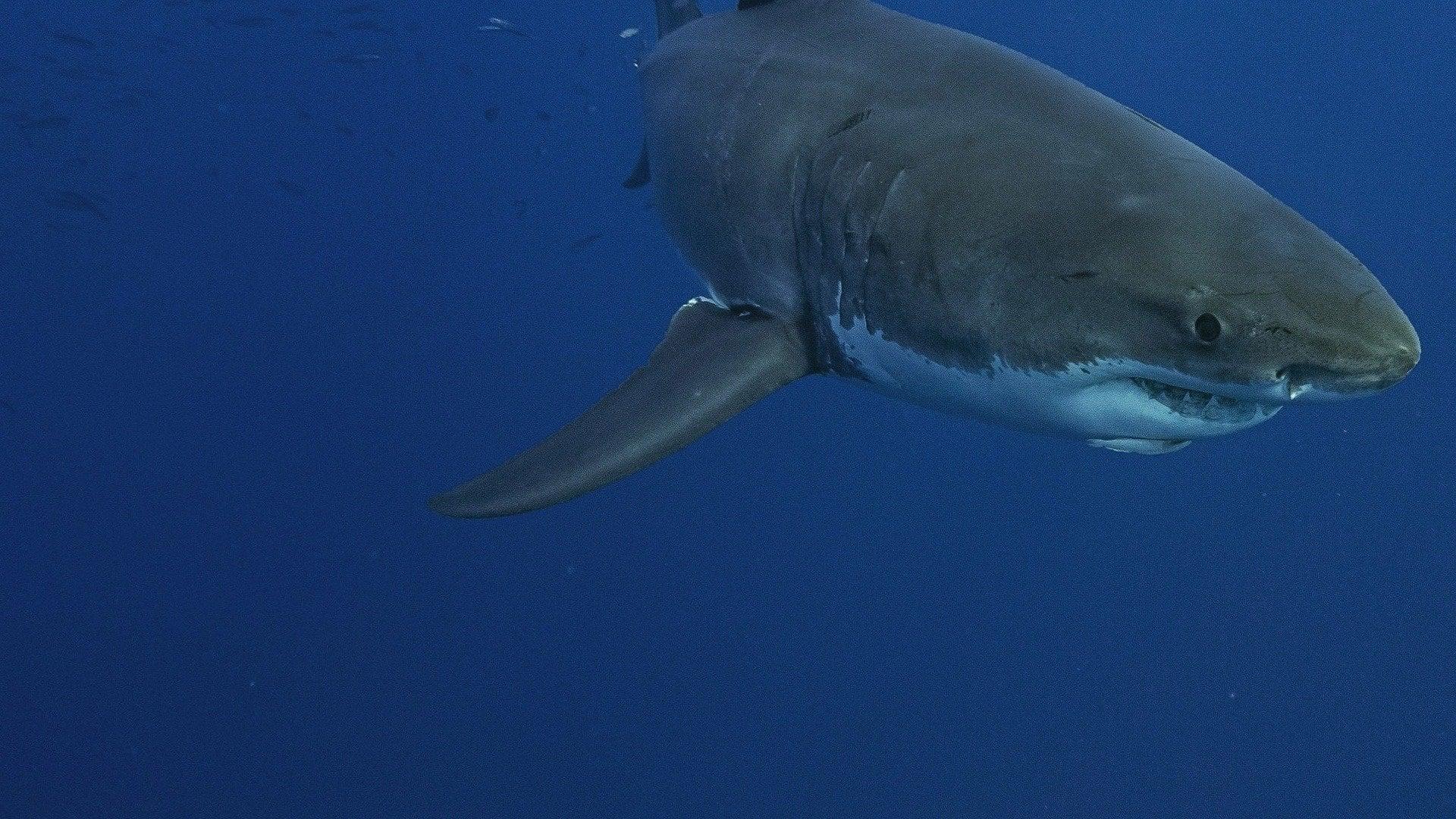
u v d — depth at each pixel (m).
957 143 3.10
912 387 3.27
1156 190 2.74
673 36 4.99
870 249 3.19
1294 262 2.44
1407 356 2.24
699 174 4.09
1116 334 2.58
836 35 3.83
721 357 3.53
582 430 3.35
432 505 3.20
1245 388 2.40
